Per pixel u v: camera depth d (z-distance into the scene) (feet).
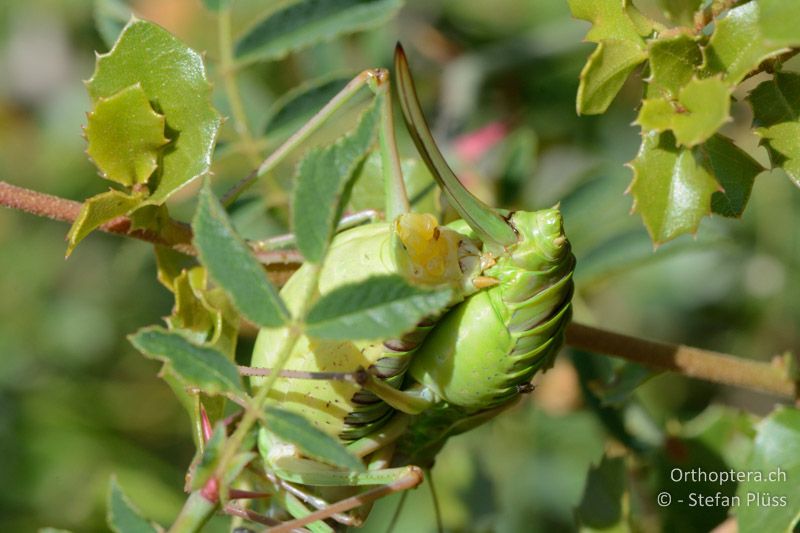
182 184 0.95
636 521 1.15
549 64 1.50
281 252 1.02
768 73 0.91
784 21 0.86
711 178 0.90
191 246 1.00
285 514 1.01
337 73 1.12
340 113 1.13
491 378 0.94
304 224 0.82
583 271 1.18
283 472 0.97
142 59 0.94
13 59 1.89
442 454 1.43
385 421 0.98
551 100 1.52
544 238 0.92
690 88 0.88
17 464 1.53
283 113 1.12
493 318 0.93
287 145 0.98
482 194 1.29
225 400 0.95
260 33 1.11
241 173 1.25
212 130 0.95
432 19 1.58
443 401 0.97
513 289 0.93
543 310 0.93
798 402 1.07
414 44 1.55
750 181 0.92
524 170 1.29
